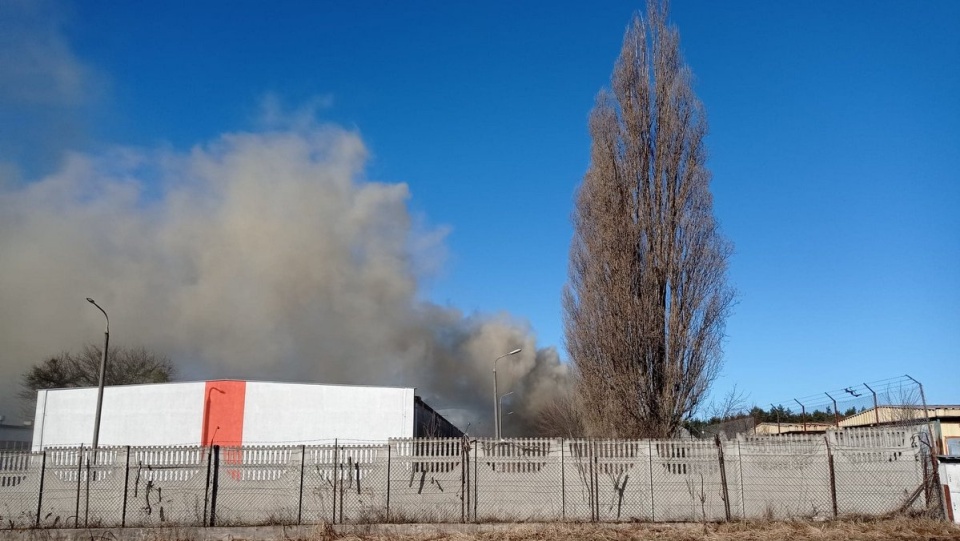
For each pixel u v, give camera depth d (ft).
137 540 52.16
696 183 80.79
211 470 56.24
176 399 131.13
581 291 83.82
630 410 75.10
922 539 44.96
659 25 86.69
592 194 84.28
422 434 143.84
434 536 50.14
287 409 129.49
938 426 77.66
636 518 54.54
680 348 76.59
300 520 54.70
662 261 79.10
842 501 54.70
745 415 106.42
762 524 51.62
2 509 55.93
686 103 83.61
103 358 89.81
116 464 56.49
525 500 55.16
